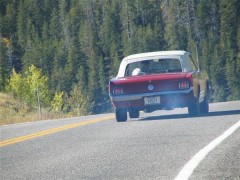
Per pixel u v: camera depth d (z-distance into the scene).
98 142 21.55
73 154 18.94
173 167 15.41
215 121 26.03
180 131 23.02
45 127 30.89
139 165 16.06
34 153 19.86
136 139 21.53
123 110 31.91
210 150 17.52
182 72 31.78
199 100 33.06
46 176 15.37
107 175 15.01
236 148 17.59
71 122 33.53
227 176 13.85
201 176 14.02
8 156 19.53
